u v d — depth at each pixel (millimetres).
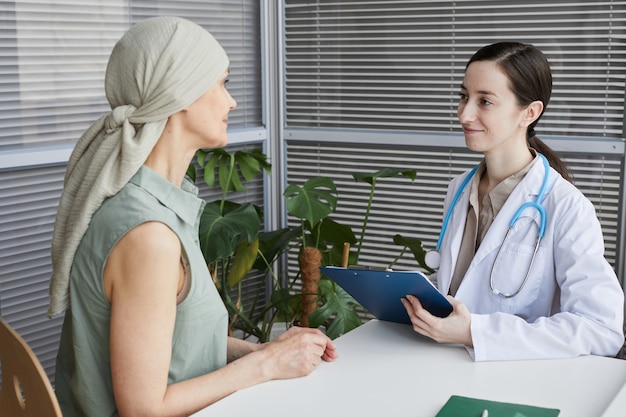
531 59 1934
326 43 3459
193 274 1553
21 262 2709
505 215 1944
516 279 1909
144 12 2996
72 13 2768
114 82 1574
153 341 1454
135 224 1459
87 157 1579
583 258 1827
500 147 1987
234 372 1559
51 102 2740
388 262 3441
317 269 2945
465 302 1963
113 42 2902
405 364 1674
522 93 1925
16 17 2617
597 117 3010
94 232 1494
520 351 1699
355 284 1802
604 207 3029
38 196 2736
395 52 3328
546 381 1583
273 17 3504
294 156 3592
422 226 3357
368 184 3447
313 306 2982
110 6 2879
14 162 2621
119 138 1533
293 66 3543
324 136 3486
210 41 1590
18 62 2637
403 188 3377
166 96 1520
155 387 1461
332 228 3129
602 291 1783
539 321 1758
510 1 3088
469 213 2076
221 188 3258
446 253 2064
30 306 2748
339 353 1739
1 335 1458
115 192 1512
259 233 3201
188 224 1564
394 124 3375
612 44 2949
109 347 1505
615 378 1602
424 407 1466
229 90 3369
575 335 1721
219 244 2701
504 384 1568
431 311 1803
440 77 3256
